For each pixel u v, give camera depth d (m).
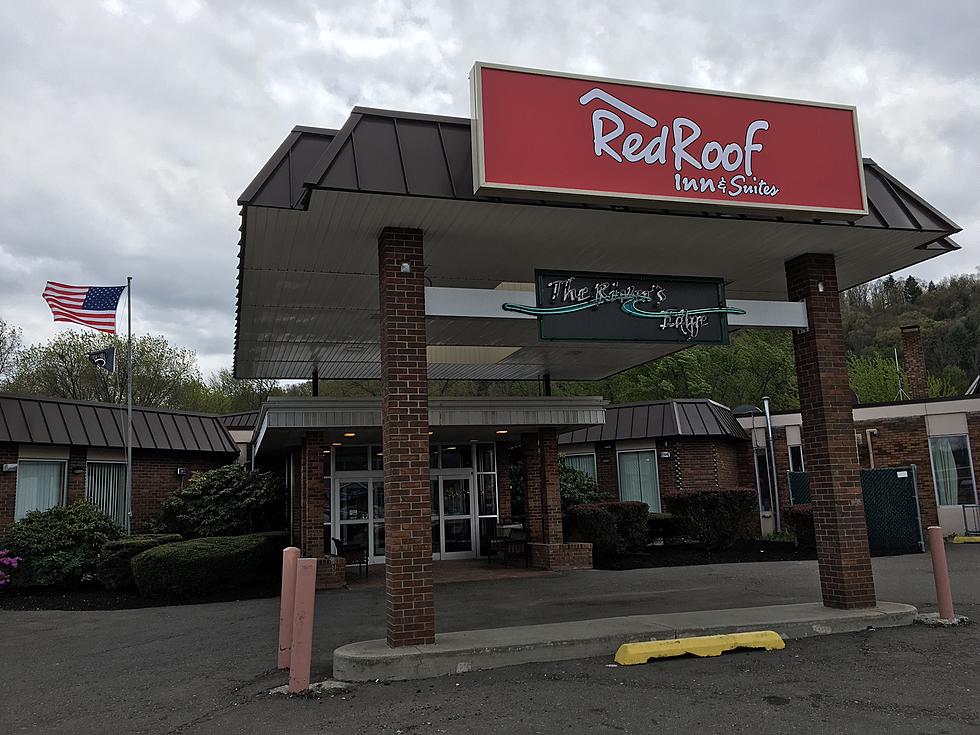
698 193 8.51
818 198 8.99
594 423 15.98
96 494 18.88
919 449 21.34
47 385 34.62
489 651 7.62
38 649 9.34
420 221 8.55
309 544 14.58
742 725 5.66
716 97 8.82
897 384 36.25
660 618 9.17
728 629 8.54
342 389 44.84
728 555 17.83
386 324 8.54
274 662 8.08
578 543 16.45
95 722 6.19
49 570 14.66
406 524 8.05
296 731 5.78
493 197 7.95
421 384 8.42
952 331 52.19
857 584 9.62
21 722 6.26
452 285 11.56
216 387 46.25
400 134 7.95
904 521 18.42
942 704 6.03
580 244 9.72
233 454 22.52
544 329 9.16
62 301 18.78
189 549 13.73
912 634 8.66
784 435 23.39
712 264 10.88
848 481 9.91
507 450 19.58
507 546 16.89
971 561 15.67
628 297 9.55
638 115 8.47
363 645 7.85
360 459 18.03
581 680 7.05
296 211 8.01
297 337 13.81
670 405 23.11
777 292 12.61
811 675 7.02
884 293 68.50
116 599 13.70
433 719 5.99
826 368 10.23
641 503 18.34
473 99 7.92
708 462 22.47
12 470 16.50
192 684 7.28
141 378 36.25
